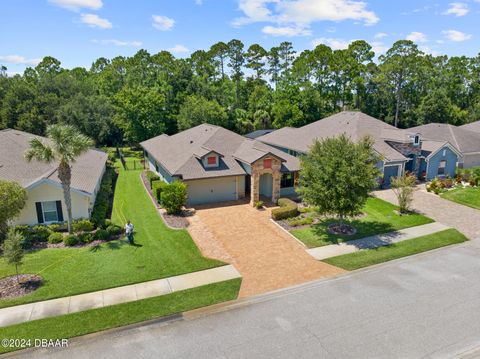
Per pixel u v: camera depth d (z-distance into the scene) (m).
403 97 71.81
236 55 86.56
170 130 66.69
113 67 80.00
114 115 59.12
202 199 28.78
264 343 12.20
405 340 12.35
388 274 17.28
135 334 12.75
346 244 20.80
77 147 21.00
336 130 37.22
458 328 13.02
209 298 15.09
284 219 24.86
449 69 76.19
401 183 26.16
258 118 66.75
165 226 23.64
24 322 13.38
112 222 24.34
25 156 20.73
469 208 27.62
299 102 65.94
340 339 12.41
